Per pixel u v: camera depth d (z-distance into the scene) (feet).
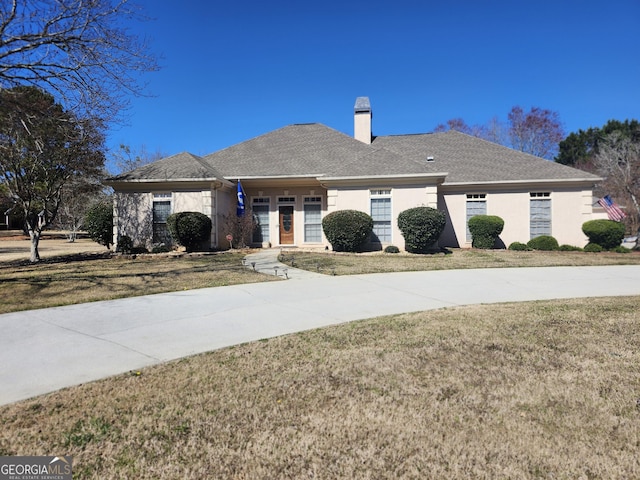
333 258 46.73
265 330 19.21
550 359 14.70
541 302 24.91
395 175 51.39
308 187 61.00
